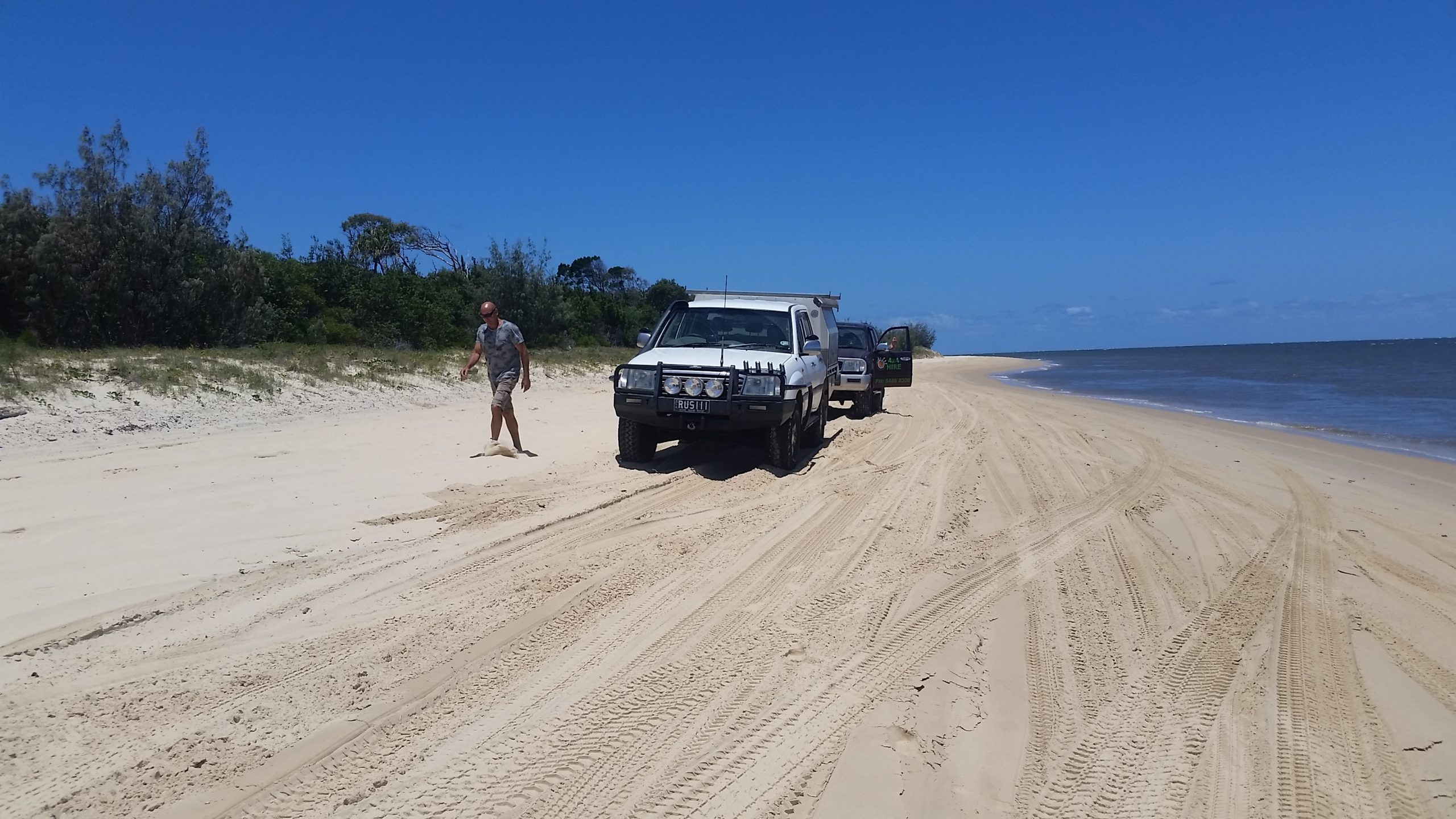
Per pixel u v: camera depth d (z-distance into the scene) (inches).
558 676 169.3
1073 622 205.8
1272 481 407.8
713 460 422.0
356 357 790.5
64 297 788.6
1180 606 219.1
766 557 251.6
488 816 123.3
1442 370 1738.4
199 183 904.3
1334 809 130.4
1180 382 1520.7
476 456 415.8
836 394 680.4
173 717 148.3
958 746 145.9
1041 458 459.5
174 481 330.3
